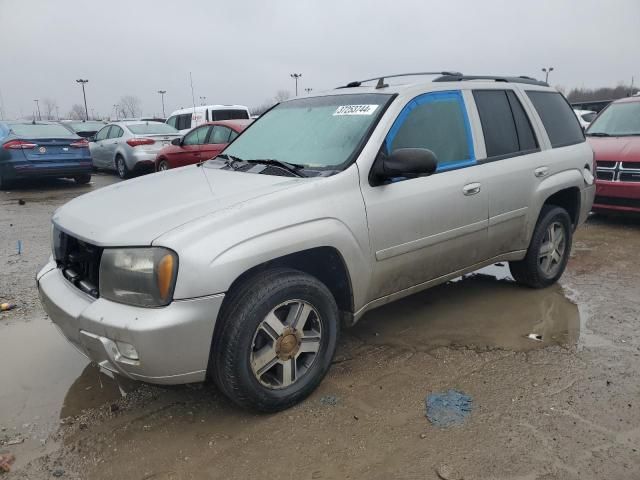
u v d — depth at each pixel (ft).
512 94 15.08
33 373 12.10
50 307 10.47
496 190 13.71
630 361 12.03
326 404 10.62
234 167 12.72
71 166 39.45
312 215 10.27
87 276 10.23
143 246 9.00
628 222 25.61
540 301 15.69
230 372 9.55
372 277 11.53
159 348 8.84
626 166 23.34
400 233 11.73
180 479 8.68
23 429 10.04
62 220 10.84
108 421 10.26
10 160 37.29
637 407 10.23
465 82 13.92
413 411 10.30
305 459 9.06
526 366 11.90
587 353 12.44
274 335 10.00
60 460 9.17
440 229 12.53
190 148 35.60
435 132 12.80
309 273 11.44
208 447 9.45
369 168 11.30
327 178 10.80
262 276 9.85
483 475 8.51
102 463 9.09
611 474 8.46
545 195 15.11
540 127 15.52
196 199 10.37
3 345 13.42
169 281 8.85
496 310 15.06
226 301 9.62
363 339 13.41
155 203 10.43
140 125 47.42
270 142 13.34
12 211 30.66
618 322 14.16
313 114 13.34
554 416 9.98
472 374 11.62
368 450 9.23
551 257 16.33
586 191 16.93
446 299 15.93
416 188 11.99
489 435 9.49
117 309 9.14
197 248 8.95
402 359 12.35
